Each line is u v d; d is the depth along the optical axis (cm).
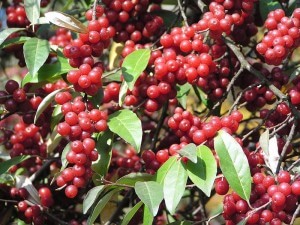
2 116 50
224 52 49
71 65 43
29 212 49
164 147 51
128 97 45
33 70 43
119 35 50
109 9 48
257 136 51
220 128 41
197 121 42
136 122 42
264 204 38
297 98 43
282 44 43
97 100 45
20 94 46
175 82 44
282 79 47
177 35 45
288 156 49
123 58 49
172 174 40
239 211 39
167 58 44
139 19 49
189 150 39
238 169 39
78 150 40
